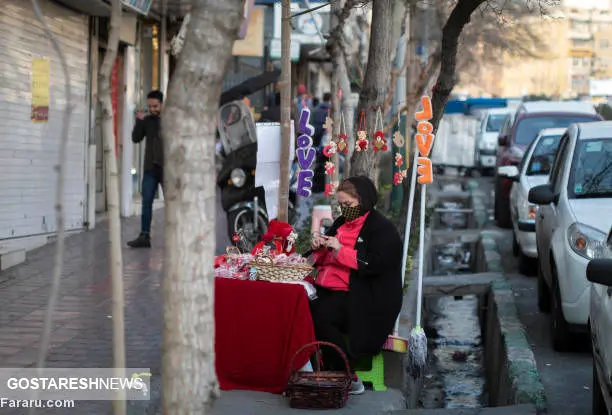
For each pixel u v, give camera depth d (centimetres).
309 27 2325
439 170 3003
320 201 1484
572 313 784
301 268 639
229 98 1189
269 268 643
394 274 646
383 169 1892
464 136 2864
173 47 982
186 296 334
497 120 2942
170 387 338
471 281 1177
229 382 639
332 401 591
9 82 1109
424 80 1180
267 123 919
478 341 1140
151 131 1197
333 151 812
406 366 718
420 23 2016
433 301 1398
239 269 662
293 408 593
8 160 1116
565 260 795
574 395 697
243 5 337
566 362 795
